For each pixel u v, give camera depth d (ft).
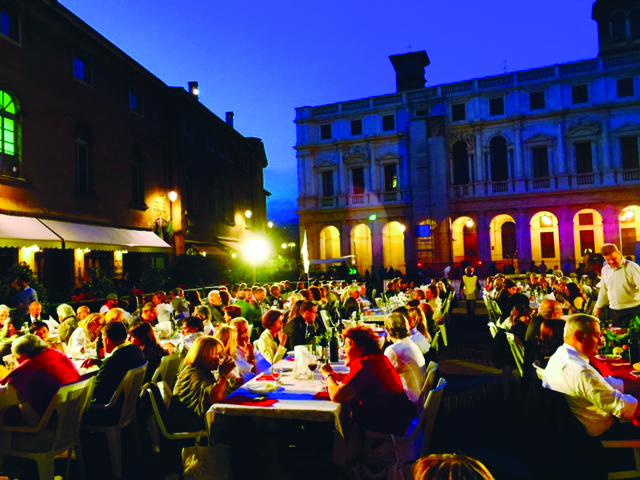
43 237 52.01
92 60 67.05
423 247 134.31
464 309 76.79
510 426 22.25
